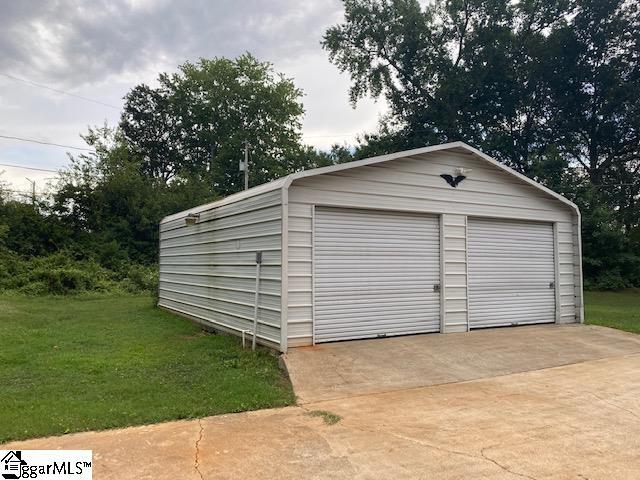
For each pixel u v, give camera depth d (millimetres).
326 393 5840
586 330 9977
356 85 29422
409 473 3639
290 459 3900
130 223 26031
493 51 26016
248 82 37781
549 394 5840
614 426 4719
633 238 24250
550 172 24406
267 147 37781
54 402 5211
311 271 7938
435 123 27156
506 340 8734
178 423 4746
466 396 5746
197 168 37906
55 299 17531
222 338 9148
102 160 27094
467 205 9766
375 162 8539
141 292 20672
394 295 8844
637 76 25078
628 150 26375
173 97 38500
